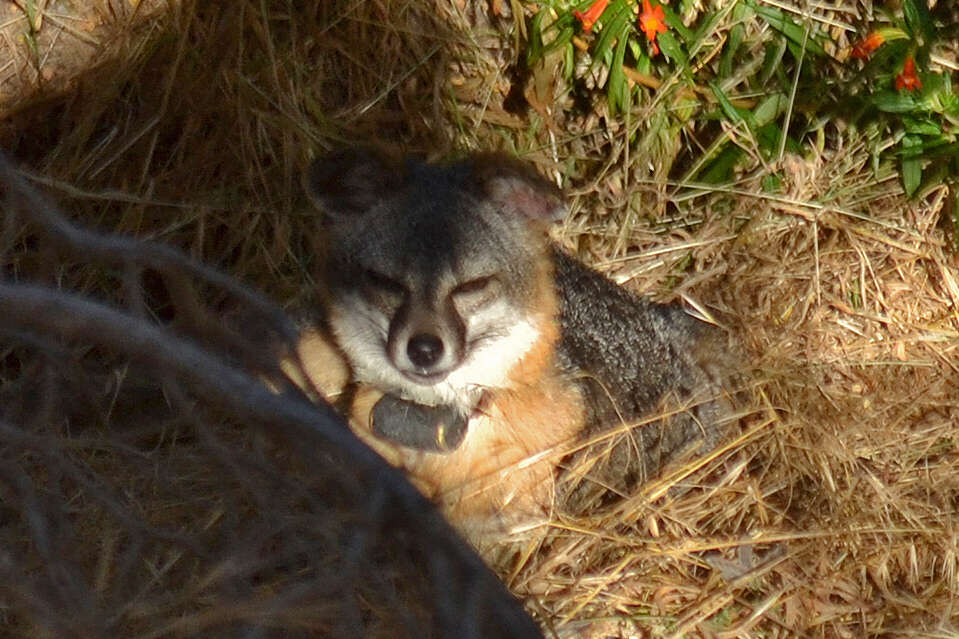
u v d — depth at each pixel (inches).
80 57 396.8
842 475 348.2
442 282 314.5
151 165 397.4
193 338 259.4
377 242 319.9
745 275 409.7
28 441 250.7
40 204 252.2
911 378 388.5
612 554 322.3
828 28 431.2
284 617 246.8
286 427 214.7
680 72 415.8
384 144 368.2
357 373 327.9
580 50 424.5
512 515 327.9
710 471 348.5
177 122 398.6
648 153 423.8
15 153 393.4
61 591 218.7
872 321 404.5
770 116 418.6
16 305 202.8
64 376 316.2
